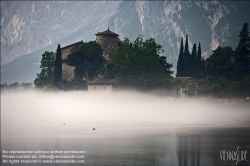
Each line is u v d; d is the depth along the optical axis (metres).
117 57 175.25
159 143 84.94
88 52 199.25
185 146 83.12
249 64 162.12
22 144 84.62
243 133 95.19
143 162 73.56
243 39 162.88
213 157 75.88
